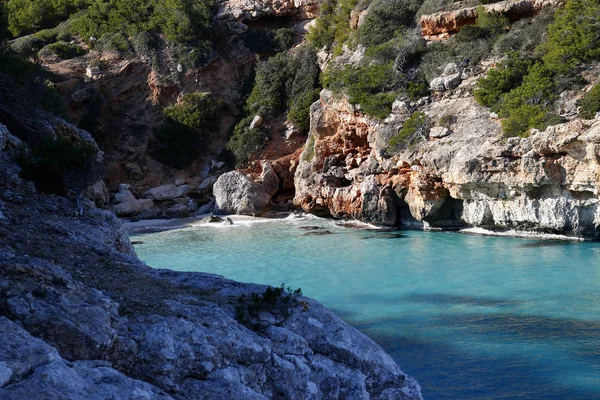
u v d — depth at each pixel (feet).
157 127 173.47
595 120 90.27
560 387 40.22
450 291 67.15
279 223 133.39
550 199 95.81
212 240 111.45
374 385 29.04
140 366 23.72
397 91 124.88
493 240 99.96
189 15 185.68
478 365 44.50
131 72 179.93
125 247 46.98
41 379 19.10
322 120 140.46
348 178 131.95
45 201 46.68
